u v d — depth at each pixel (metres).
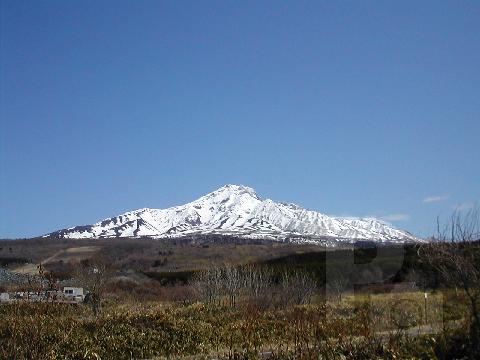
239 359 17.47
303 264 45.44
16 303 15.07
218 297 38.94
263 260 70.12
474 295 14.16
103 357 21.81
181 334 24.69
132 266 85.69
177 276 63.12
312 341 16.75
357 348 15.02
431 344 14.30
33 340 14.22
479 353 13.88
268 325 21.84
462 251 14.23
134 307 34.16
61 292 22.91
